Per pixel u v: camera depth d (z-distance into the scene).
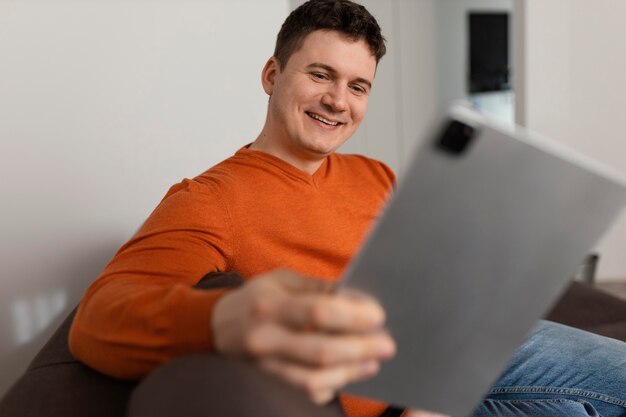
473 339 0.59
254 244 1.13
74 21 2.03
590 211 0.57
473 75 4.96
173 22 2.23
